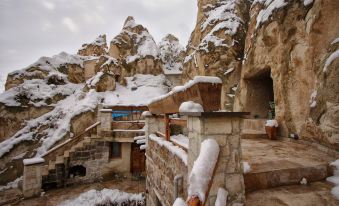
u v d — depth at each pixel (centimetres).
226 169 240
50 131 1595
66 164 1058
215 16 1747
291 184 329
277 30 705
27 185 896
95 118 1619
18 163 1380
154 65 2748
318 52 524
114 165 1193
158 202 521
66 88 2080
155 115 631
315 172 346
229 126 246
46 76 2088
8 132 1606
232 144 246
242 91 1051
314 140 523
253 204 264
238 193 240
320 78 492
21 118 1673
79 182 1090
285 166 345
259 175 315
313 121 509
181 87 288
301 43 589
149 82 2514
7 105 1641
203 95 232
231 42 1497
